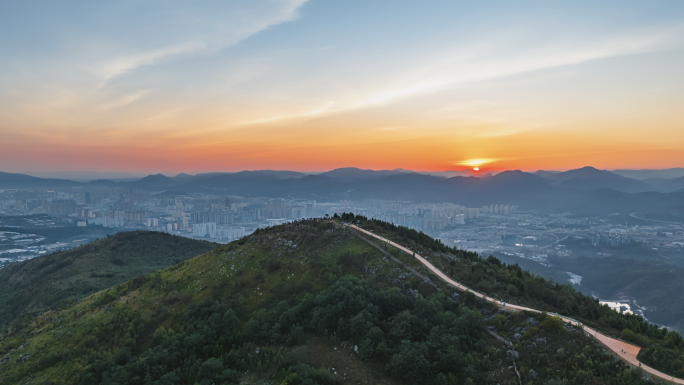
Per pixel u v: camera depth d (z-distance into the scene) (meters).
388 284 98.00
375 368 74.56
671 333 73.62
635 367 62.59
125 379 76.69
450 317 79.81
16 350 94.12
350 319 84.38
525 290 97.00
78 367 81.56
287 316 89.88
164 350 82.62
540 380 64.75
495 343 75.69
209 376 76.00
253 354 82.56
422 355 71.44
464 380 68.06
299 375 71.25
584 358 65.38
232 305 99.94
